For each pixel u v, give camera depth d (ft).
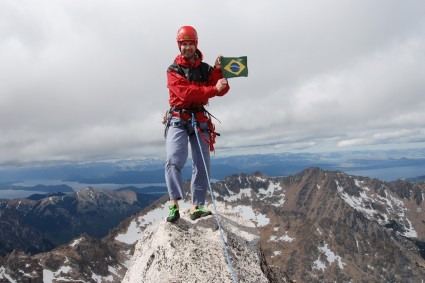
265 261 11.09
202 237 10.25
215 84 11.30
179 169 10.94
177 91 10.64
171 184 10.84
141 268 9.99
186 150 11.09
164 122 11.54
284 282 11.50
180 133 11.03
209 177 11.42
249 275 9.48
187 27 10.79
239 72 10.84
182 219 10.98
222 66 10.84
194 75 10.92
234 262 9.61
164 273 9.11
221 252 9.69
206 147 11.43
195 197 11.65
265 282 9.57
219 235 10.24
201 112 11.17
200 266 9.18
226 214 11.93
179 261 9.25
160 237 10.05
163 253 9.57
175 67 10.96
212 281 8.89
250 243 10.69
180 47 10.87
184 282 8.82
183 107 11.00
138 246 11.55
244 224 11.53
